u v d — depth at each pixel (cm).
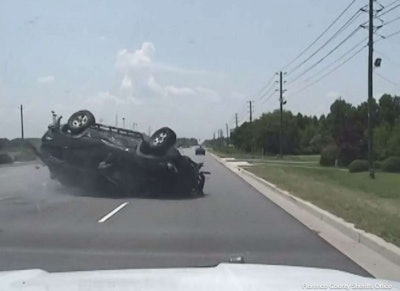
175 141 2588
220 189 3172
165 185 2584
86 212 1966
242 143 16125
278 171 4859
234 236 1451
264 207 2195
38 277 421
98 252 1220
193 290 360
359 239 1372
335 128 9325
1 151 7788
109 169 2511
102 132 2586
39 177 3534
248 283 379
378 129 9131
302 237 1442
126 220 1758
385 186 4688
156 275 412
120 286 378
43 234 1464
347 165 8175
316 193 2481
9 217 1808
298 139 13850
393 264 1116
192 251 1238
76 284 388
